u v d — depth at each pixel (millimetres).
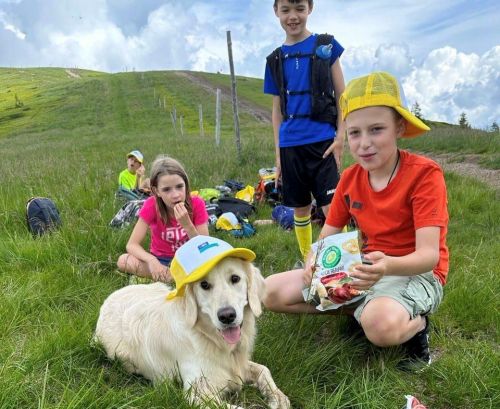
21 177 3102
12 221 2020
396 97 942
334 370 977
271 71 1629
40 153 6562
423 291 988
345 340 1065
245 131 10773
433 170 971
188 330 917
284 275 1158
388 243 1037
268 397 899
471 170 3727
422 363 990
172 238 1477
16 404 835
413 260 917
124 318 1066
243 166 3533
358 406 859
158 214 1460
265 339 1081
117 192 2469
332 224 1161
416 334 987
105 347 1061
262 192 2627
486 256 1559
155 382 942
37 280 1373
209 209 2229
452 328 1156
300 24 1548
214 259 875
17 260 1545
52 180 2988
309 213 1652
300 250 1680
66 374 944
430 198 954
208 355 908
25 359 956
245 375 966
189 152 4664
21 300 1234
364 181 1055
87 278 1424
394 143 972
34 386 887
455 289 1247
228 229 1981
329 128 1550
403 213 999
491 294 1233
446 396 899
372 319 939
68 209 2154
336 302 966
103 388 915
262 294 990
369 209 1053
